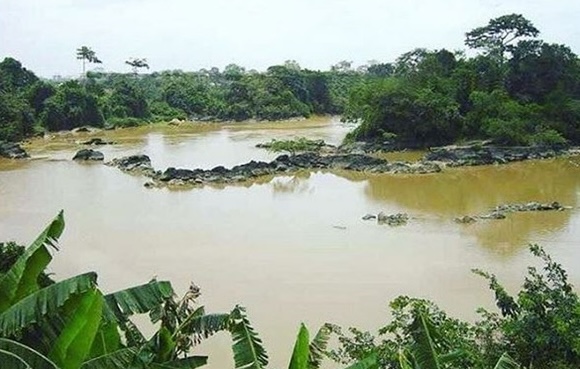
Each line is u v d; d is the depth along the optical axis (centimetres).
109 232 3381
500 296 1266
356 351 1198
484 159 5588
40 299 729
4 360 655
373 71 13825
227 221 3625
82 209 3969
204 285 2539
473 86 6944
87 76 12488
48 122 9044
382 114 6600
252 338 820
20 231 3466
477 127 6431
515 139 6022
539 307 1154
